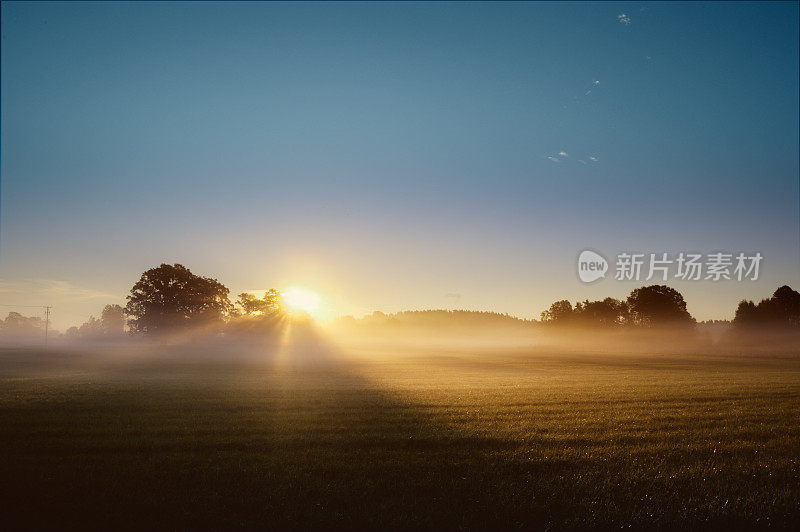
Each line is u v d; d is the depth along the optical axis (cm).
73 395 2744
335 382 3816
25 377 4184
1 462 1260
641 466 1270
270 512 960
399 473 1191
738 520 946
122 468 1206
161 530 890
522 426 1802
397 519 925
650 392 2986
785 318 13025
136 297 11125
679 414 2112
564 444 1513
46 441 1499
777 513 970
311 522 919
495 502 1012
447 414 2098
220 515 944
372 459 1318
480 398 2677
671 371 5388
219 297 11712
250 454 1355
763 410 2234
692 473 1207
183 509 965
